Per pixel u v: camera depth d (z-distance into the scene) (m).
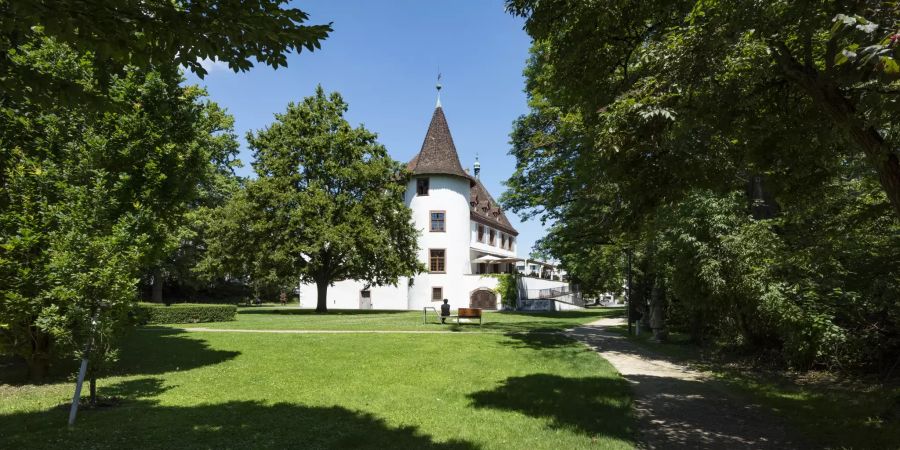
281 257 32.44
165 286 52.19
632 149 7.07
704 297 13.73
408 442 6.35
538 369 12.26
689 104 6.68
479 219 54.34
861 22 3.54
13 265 9.33
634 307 25.67
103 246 7.98
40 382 11.09
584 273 27.52
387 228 36.53
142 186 10.56
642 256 18.67
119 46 4.52
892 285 9.93
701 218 12.91
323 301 36.50
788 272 11.38
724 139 7.78
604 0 7.80
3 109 8.81
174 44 4.64
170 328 21.80
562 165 20.05
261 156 36.50
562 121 16.89
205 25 4.50
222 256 35.12
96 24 4.29
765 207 13.95
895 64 3.08
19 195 9.67
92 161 9.80
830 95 5.43
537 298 48.00
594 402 8.60
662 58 6.51
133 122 10.51
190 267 43.72
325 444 6.32
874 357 10.48
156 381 10.95
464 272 46.25
